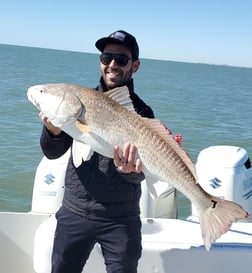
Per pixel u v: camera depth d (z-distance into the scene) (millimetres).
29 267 3754
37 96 2553
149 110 3105
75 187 2939
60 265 2984
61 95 2512
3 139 13078
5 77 40656
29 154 11352
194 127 18969
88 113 2498
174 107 26672
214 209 2693
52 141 2857
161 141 2594
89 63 119375
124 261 2885
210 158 4281
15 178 9180
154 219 3689
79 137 2543
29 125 15773
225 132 18094
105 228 2910
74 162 2791
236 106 30938
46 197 4141
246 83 85562
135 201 2969
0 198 7988
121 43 2959
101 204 2881
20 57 119438
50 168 4207
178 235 3438
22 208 7633
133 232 2932
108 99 2551
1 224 3707
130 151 2514
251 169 4398
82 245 2957
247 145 15469
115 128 2535
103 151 2551
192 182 2672
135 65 3125
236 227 3660
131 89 3092
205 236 2652
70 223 2943
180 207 7184
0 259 3732
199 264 3283
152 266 3285
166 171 2615
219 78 102688
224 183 4129
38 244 3248
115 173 2852
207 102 32219
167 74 97438
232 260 3277
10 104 21031
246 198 4223
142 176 2758
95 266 3248
